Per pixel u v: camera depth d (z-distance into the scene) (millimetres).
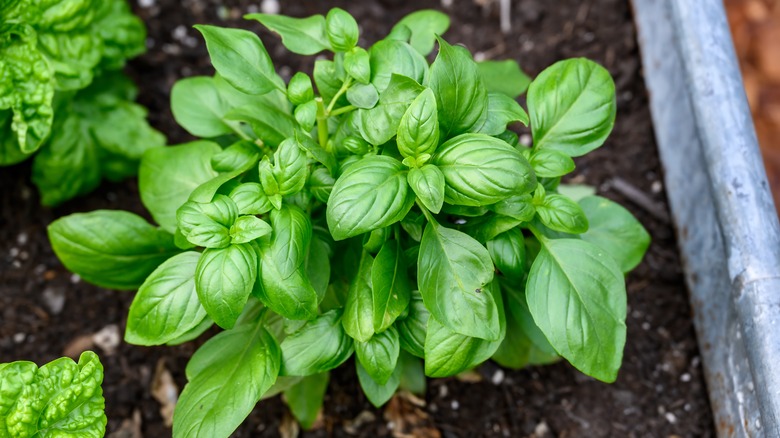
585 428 896
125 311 936
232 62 741
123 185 980
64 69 869
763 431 769
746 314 784
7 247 956
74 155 926
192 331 776
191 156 801
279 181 723
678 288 941
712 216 882
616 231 799
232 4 1044
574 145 771
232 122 820
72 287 944
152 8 1034
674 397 905
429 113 704
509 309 819
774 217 802
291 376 795
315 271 755
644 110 1001
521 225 767
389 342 748
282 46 1026
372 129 733
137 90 982
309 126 740
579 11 1037
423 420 896
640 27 1007
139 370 914
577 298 739
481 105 729
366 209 699
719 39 856
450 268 723
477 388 907
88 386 730
